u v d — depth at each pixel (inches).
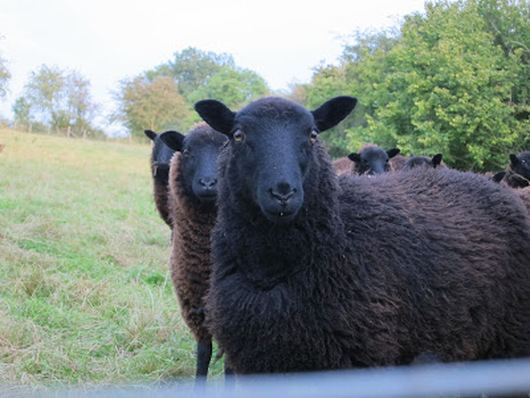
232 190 58.1
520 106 298.4
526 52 323.9
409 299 57.6
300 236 55.1
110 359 90.0
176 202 86.0
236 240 57.3
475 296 61.1
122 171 402.9
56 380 81.2
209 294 60.9
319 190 56.7
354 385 24.8
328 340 54.4
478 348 64.3
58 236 171.2
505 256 65.1
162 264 155.3
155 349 95.1
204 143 86.0
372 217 59.6
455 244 61.5
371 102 362.0
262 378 54.3
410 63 310.7
